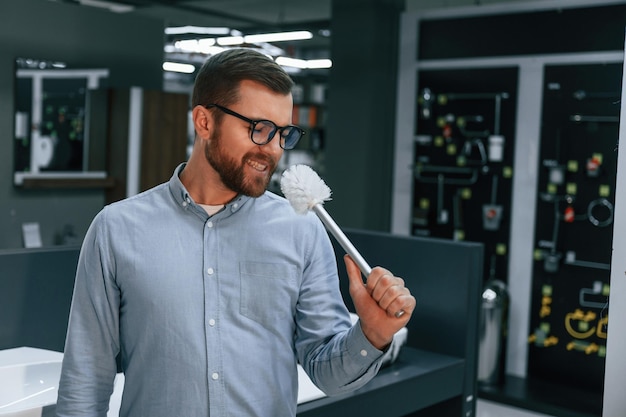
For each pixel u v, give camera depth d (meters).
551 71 5.54
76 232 5.60
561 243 5.51
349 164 6.37
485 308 5.39
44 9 5.39
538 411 5.07
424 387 2.98
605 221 5.32
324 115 10.05
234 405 1.46
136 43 6.06
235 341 1.47
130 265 1.47
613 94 5.28
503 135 5.77
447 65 6.03
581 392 5.34
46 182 5.29
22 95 5.96
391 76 6.29
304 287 1.54
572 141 5.46
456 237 5.99
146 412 1.48
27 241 5.28
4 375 2.28
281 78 1.44
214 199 1.53
